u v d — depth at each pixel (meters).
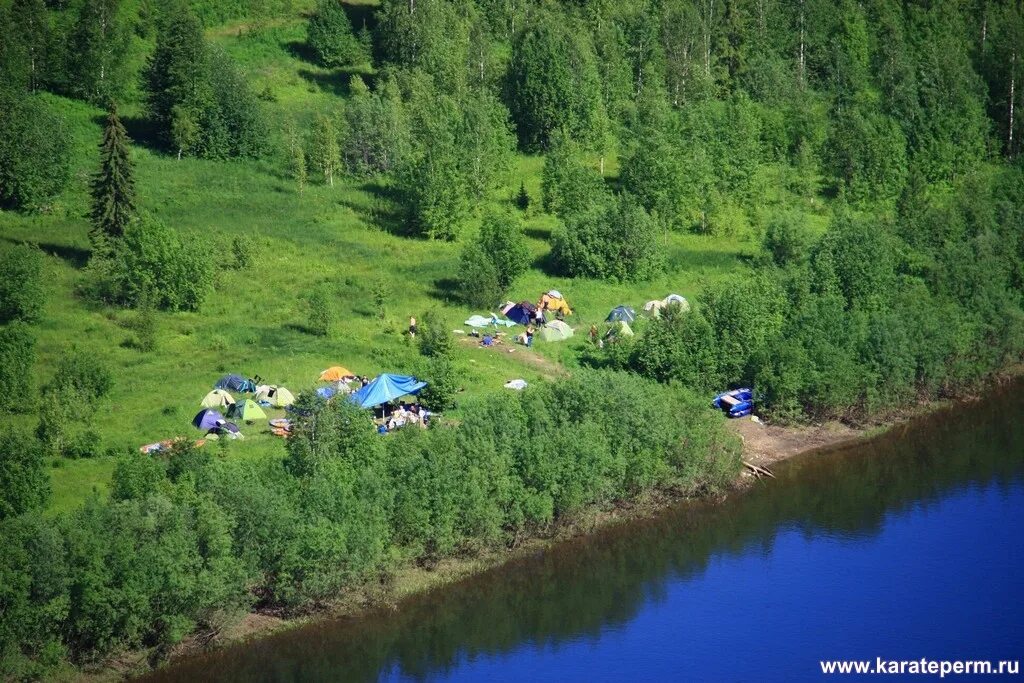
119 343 103.31
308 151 151.50
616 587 78.31
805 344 105.94
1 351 90.69
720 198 143.62
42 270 111.69
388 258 128.62
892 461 97.88
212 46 154.88
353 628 72.19
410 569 77.31
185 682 66.00
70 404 87.00
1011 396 112.56
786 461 96.94
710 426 89.69
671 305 106.12
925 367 109.06
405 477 76.12
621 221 127.56
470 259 118.62
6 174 128.62
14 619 62.28
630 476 85.31
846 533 85.69
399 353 102.88
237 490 70.00
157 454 77.44
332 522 71.50
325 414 78.31
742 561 81.75
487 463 78.50
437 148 136.38
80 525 65.75
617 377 89.25
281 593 71.19
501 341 109.12
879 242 122.38
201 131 150.62
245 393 94.19
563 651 71.94
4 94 131.62
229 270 121.06
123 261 111.94
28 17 155.25
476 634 73.25
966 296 121.06
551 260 129.25
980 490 92.62
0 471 73.31
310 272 122.81
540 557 80.62
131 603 64.56
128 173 120.56
